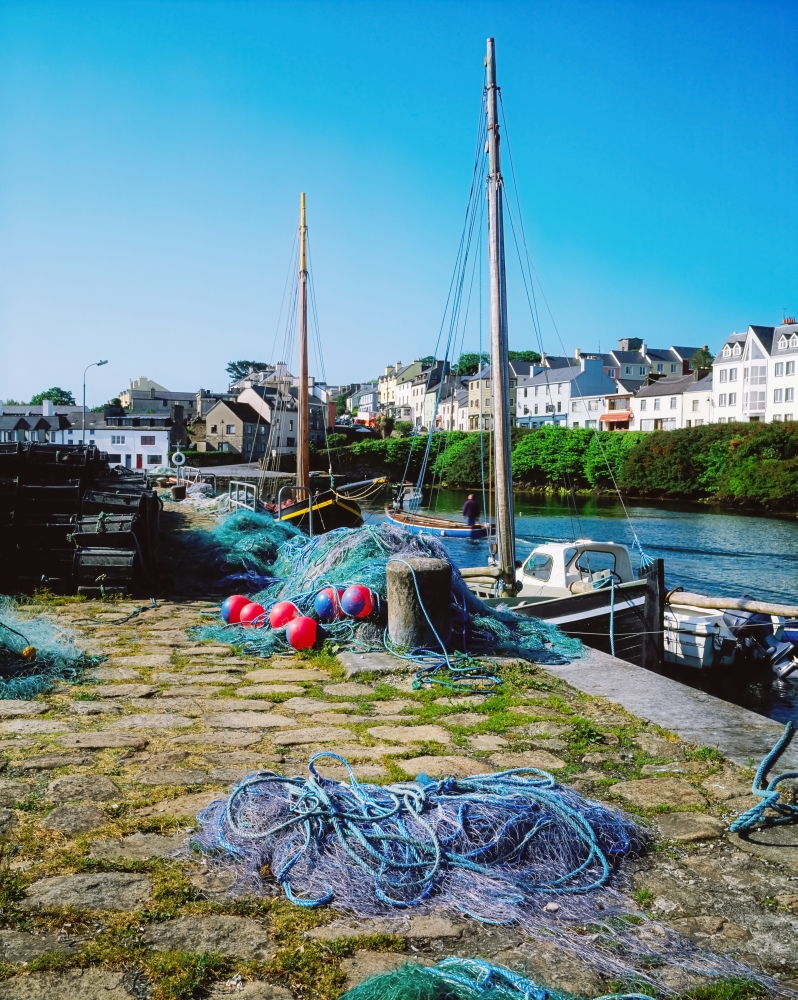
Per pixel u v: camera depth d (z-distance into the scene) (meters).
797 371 69.44
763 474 54.09
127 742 5.39
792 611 9.98
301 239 31.98
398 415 125.44
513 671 7.48
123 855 3.79
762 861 3.97
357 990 2.61
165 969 2.95
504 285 13.88
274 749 5.34
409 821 4.00
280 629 8.63
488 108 13.98
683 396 81.88
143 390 131.75
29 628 7.92
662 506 57.09
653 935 3.33
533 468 73.75
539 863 3.82
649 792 4.74
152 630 9.28
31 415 98.25
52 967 2.95
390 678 7.26
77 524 11.84
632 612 11.78
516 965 3.11
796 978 3.07
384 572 8.65
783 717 11.70
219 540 16.64
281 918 3.34
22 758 5.03
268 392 103.25
